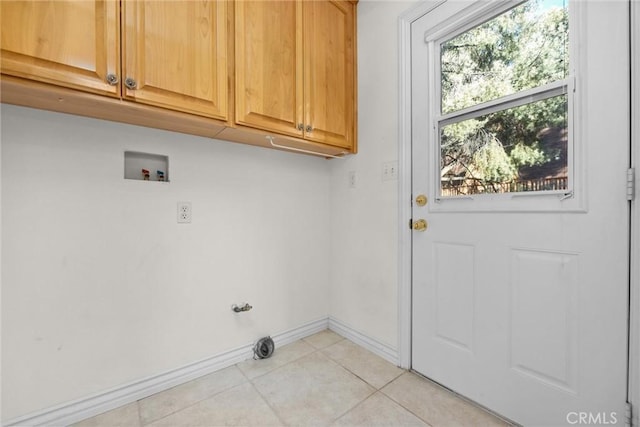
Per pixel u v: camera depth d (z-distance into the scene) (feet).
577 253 3.43
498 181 4.15
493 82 4.20
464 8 4.40
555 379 3.63
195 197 5.02
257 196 5.82
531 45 3.81
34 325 3.72
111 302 4.26
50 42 2.99
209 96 4.09
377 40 5.80
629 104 3.06
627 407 3.12
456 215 4.61
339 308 6.82
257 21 4.59
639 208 3.00
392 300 5.57
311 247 6.74
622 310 3.13
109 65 3.31
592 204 3.31
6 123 3.53
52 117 3.79
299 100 5.15
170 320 4.79
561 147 3.55
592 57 3.29
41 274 3.75
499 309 4.12
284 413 4.20
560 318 3.57
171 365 4.81
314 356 5.80
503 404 4.09
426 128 4.99
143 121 4.17
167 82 3.72
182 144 4.86
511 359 4.01
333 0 5.74
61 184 3.87
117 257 4.30
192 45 3.93
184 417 4.11
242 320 5.65
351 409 4.28
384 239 5.73
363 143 6.15
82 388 4.04
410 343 5.30
